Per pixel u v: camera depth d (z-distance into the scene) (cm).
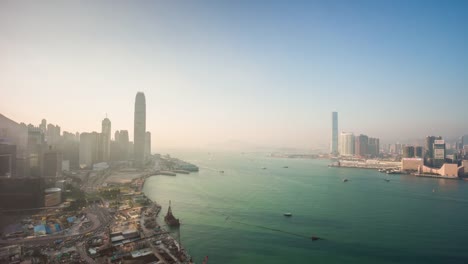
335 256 19625
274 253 19875
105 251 19000
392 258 19475
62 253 18462
